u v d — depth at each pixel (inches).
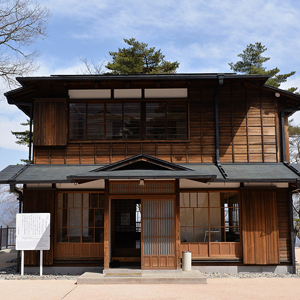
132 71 1005.2
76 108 501.7
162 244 414.6
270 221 452.4
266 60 1097.4
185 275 395.5
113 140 494.3
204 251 451.5
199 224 458.9
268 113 499.5
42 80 476.7
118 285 374.9
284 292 341.4
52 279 414.3
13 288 363.3
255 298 316.5
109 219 440.1
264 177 429.7
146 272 410.0
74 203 465.4
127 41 1039.0
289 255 455.2
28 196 459.2
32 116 509.4
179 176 389.7
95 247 455.5
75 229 461.1
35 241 437.7
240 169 464.1
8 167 487.2
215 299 311.4
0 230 709.3
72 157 495.8
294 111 504.1
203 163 489.7
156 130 496.7
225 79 478.0
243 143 494.3
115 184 423.2
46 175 446.9
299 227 810.2
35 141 491.5
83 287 365.7
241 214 454.3
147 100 498.0
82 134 498.0
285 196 466.3
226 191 458.3
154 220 417.4
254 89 501.7
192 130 495.8
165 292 339.3
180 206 461.4
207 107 499.2
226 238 456.4
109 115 499.8
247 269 449.7
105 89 502.3
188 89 499.5
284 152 493.0
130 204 547.8
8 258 612.1
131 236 543.5
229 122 497.4
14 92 495.2
